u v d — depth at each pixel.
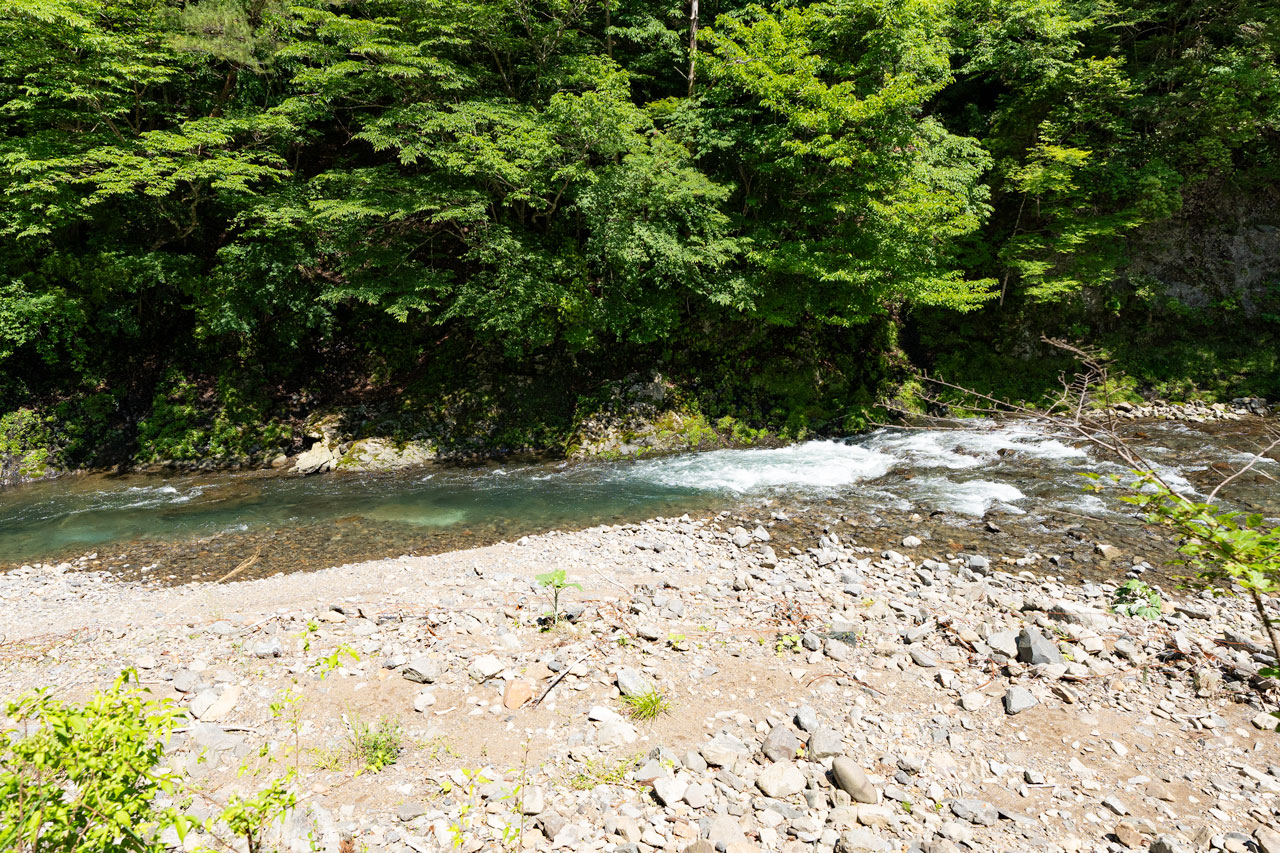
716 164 19.27
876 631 7.41
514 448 18.41
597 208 16.17
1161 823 4.64
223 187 16.20
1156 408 19.06
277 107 17.17
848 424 18.84
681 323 19.55
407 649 6.95
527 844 4.30
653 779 4.94
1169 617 7.69
